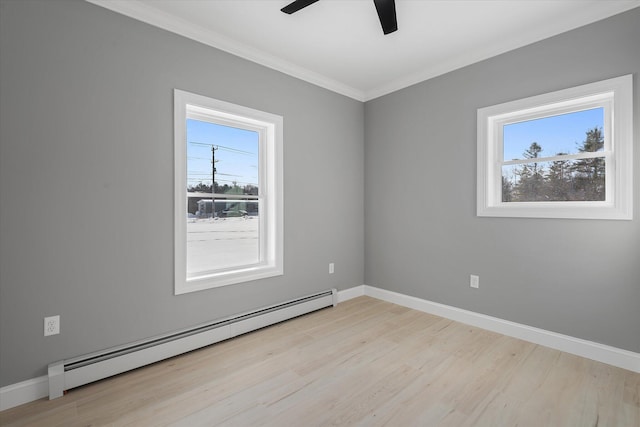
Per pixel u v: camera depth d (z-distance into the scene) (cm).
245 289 272
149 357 210
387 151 352
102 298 199
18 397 170
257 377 197
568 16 221
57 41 181
